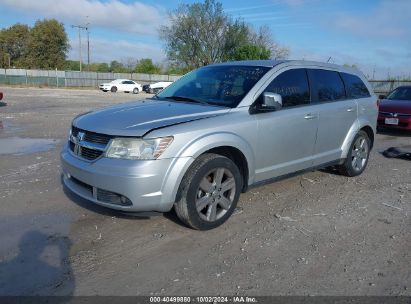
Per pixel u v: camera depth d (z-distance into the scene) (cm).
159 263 365
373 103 679
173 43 5534
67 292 317
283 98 510
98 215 465
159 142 385
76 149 427
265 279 342
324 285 336
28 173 632
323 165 589
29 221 445
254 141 462
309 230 444
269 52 5156
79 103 2183
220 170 428
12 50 7681
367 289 331
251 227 447
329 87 593
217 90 502
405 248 407
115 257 373
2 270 345
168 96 534
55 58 7262
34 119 1345
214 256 380
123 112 447
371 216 492
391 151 898
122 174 378
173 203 402
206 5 5347
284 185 605
